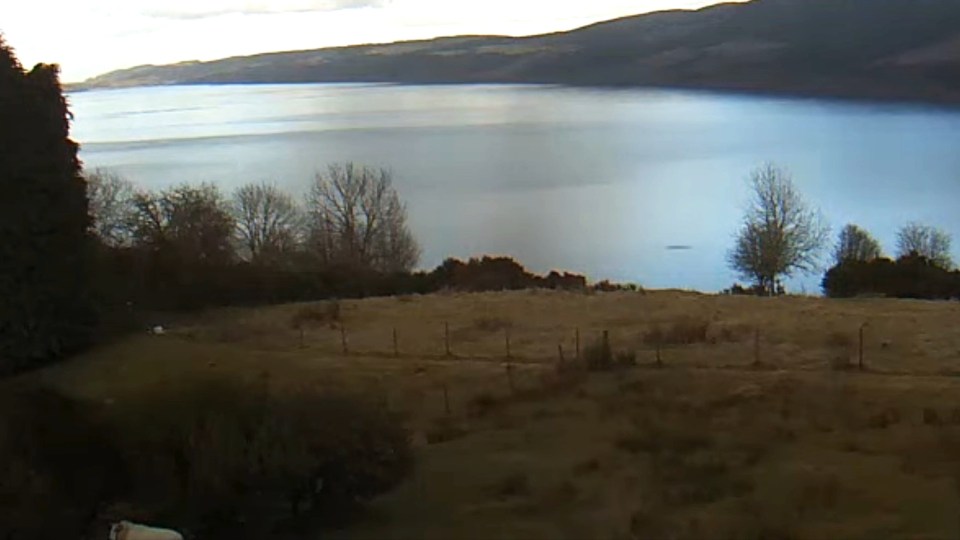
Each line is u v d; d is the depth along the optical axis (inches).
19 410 538.9
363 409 566.6
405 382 888.9
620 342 1032.2
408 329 1173.1
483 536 507.8
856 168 4606.3
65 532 474.9
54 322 1031.6
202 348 1071.6
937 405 735.1
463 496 572.7
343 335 1132.5
